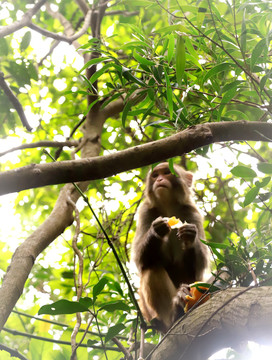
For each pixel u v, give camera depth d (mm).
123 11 8227
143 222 7031
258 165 4047
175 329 4043
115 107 6781
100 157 3344
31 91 8914
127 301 4945
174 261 6605
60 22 8789
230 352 4840
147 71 4383
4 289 4137
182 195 7043
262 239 4668
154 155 3479
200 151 4586
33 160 9023
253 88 4605
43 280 8164
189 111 4766
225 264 4223
